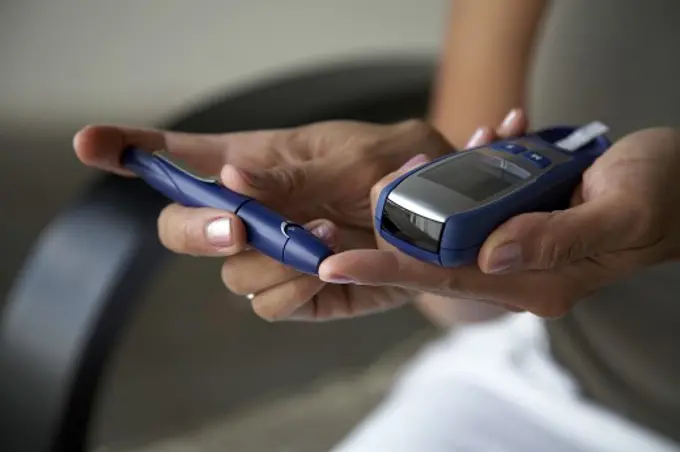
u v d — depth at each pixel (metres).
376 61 0.75
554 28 0.76
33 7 1.03
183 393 1.04
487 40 0.75
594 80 0.72
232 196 0.42
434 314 0.85
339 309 0.48
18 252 1.09
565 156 0.45
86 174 1.10
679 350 0.69
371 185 0.48
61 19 1.04
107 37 1.06
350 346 1.14
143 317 1.10
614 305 0.71
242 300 1.13
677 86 0.67
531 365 0.81
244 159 0.51
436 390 0.80
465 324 0.83
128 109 1.09
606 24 0.71
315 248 0.38
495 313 0.79
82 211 0.58
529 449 0.74
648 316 0.69
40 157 1.09
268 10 1.07
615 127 0.72
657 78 0.68
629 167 0.44
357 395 1.06
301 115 0.65
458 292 0.40
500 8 0.74
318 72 0.71
